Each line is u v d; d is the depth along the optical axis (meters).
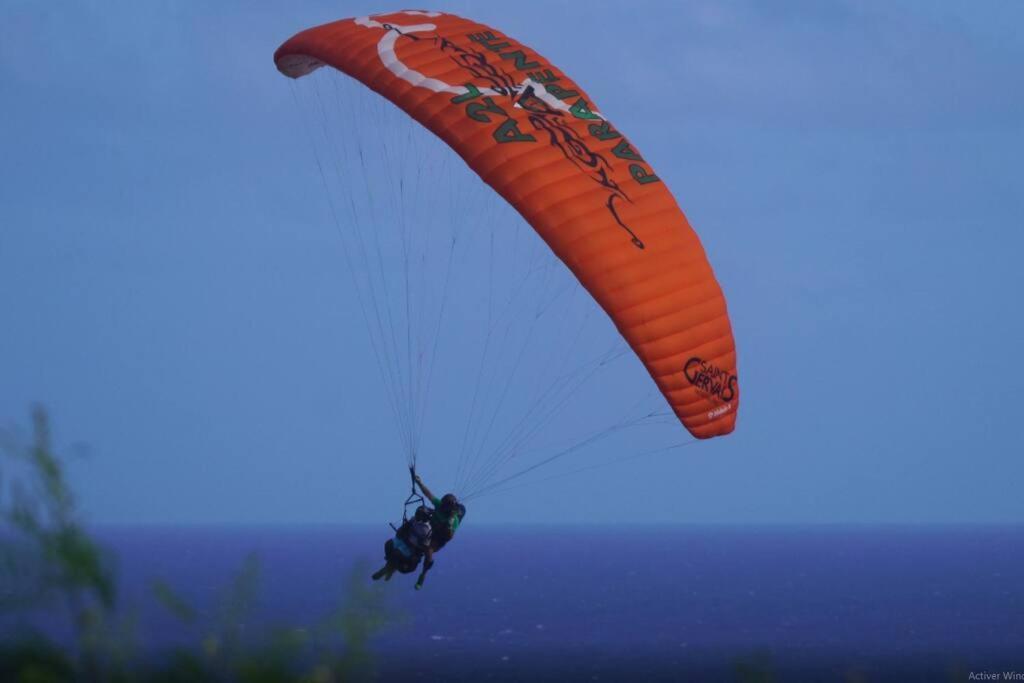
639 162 70.62
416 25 77.56
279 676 17.64
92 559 17.45
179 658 17.42
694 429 66.56
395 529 66.12
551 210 66.69
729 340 67.81
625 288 65.06
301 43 78.56
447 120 69.88
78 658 17.19
